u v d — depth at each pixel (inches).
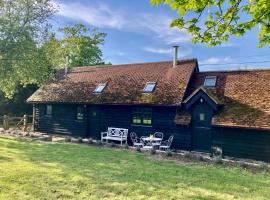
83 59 1843.0
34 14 1027.9
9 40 976.3
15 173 396.5
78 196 318.7
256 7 212.1
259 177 456.1
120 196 326.0
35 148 633.0
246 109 663.1
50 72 1093.8
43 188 339.3
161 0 209.9
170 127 761.0
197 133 721.0
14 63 999.0
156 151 639.8
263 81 720.3
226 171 488.7
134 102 805.2
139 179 405.4
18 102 1362.0
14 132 894.4
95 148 677.9
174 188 371.6
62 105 984.9
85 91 960.3
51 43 1095.0
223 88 758.5
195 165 527.5
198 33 239.3
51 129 1005.2
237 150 647.1
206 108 709.3
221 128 671.8
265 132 610.2
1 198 298.2
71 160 514.9
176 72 855.1
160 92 802.8
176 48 885.8
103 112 888.9
